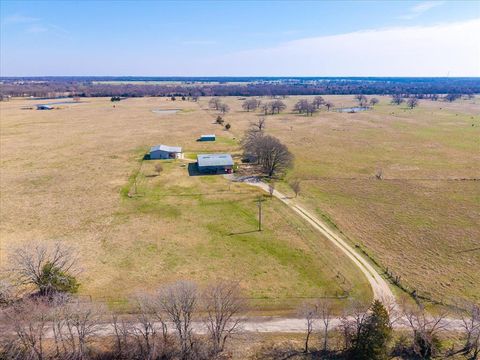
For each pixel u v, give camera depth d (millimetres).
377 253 49312
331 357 30859
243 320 35094
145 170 87500
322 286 41500
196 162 95312
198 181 79312
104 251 48969
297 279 42844
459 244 52031
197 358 30125
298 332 34156
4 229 55688
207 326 32312
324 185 77938
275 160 83250
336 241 52562
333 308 37281
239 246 50562
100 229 55719
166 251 49094
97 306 34938
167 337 32281
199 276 43062
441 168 90500
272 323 35312
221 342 32438
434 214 62781
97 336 32531
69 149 108812
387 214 62688
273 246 50625
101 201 67500
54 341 31578
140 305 33656
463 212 63625
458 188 76125
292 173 86125
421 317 35188
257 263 46219
